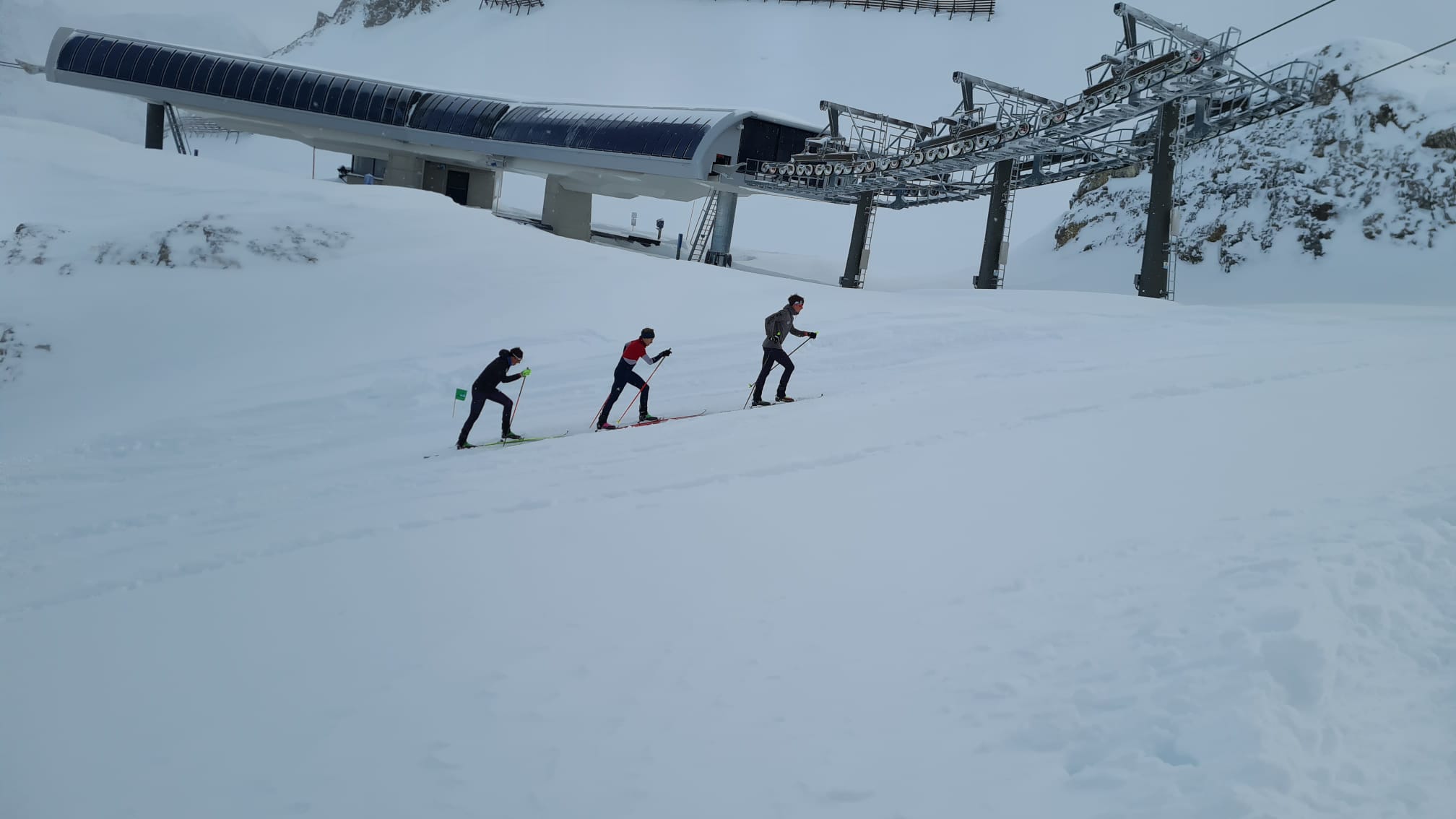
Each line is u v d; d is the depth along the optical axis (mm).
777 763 3916
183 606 6496
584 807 3742
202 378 16672
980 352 15938
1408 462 6496
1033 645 4586
